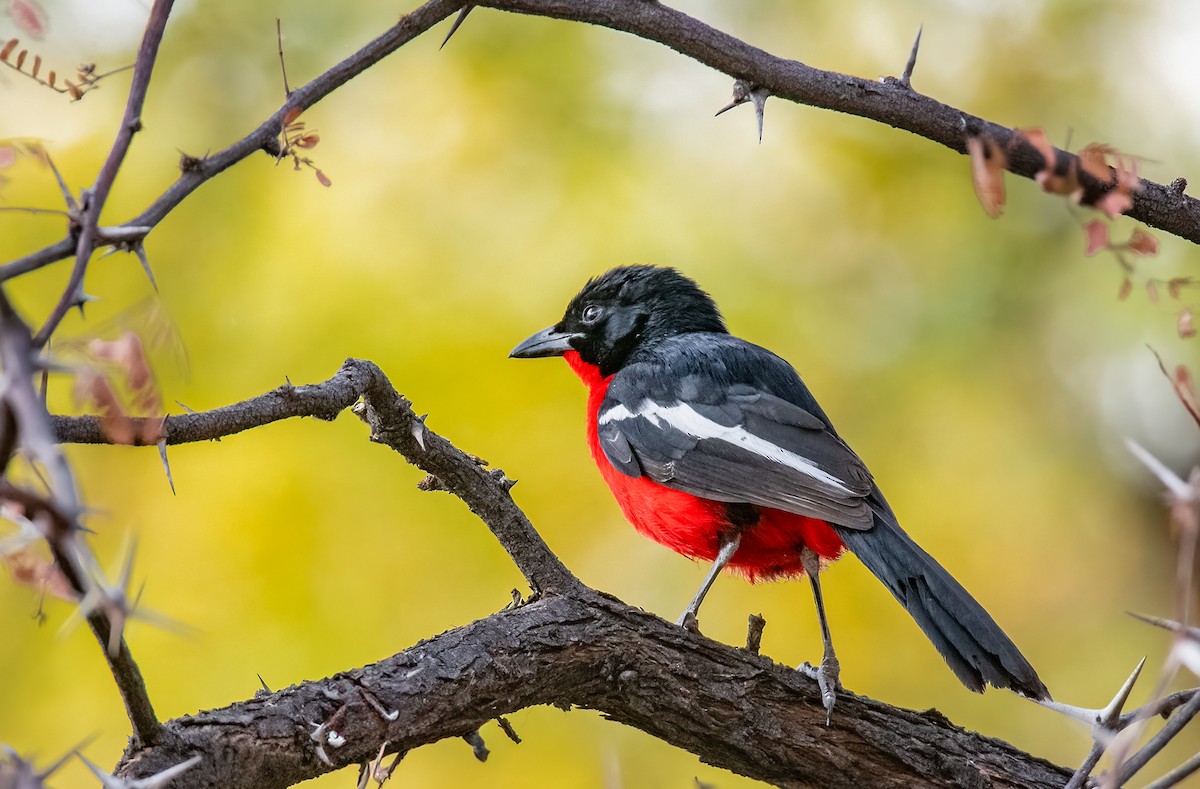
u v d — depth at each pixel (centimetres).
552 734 1141
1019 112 1366
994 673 723
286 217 1191
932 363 1270
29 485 330
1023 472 1246
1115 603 1240
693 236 1262
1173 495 409
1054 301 1291
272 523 1081
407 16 531
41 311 1112
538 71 1289
